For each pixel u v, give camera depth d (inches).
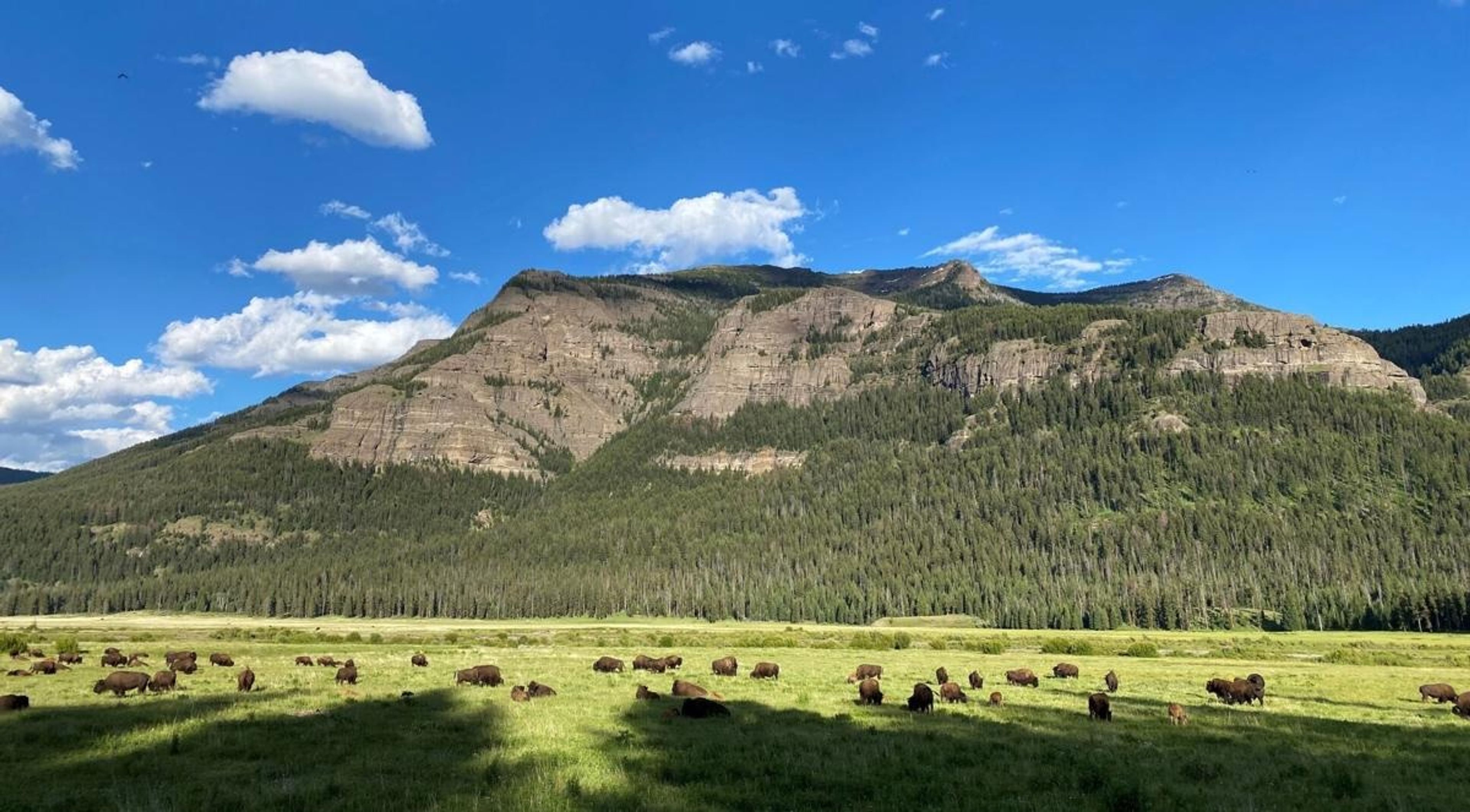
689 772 895.1
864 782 868.6
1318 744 1218.0
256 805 749.9
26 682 1822.1
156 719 1254.9
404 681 1857.8
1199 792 858.8
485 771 887.1
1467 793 890.7
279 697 1546.5
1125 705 1660.9
